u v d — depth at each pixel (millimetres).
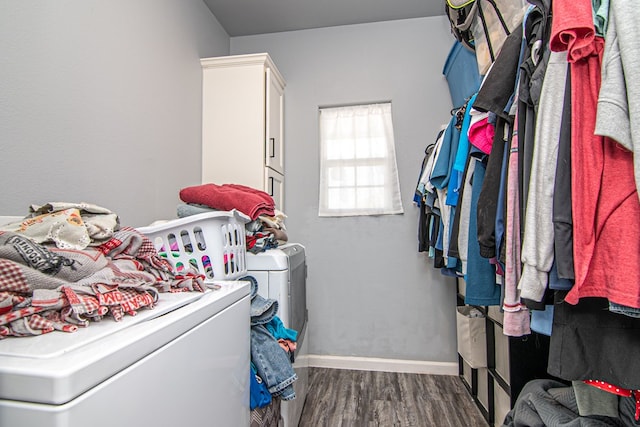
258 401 917
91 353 388
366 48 2342
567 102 707
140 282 627
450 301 2188
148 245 771
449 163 1541
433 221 1853
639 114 557
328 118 2395
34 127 951
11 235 539
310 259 2346
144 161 1440
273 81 2121
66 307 481
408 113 2281
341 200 2326
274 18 2273
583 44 644
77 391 348
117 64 1277
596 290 637
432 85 2264
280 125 2273
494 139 980
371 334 2258
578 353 712
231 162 1960
